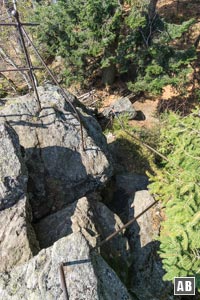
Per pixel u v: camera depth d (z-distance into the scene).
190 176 4.03
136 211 6.04
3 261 4.06
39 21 10.67
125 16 10.66
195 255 3.79
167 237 3.95
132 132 8.91
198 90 12.27
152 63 10.75
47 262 3.76
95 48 10.37
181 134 4.73
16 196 4.42
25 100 5.93
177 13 15.88
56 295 3.51
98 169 5.51
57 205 5.31
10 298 3.56
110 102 12.45
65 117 5.84
